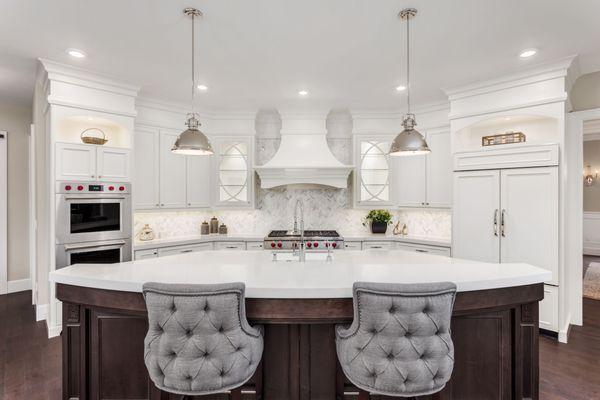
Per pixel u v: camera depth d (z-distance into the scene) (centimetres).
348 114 509
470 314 192
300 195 525
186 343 153
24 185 491
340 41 280
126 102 375
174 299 152
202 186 480
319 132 486
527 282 193
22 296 462
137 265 234
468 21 248
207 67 333
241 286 156
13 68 338
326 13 239
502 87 352
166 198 445
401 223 524
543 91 326
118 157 365
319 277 196
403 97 428
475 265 227
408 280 186
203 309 153
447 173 438
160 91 404
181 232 494
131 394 200
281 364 201
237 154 498
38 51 297
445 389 196
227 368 155
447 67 332
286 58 313
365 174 494
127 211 371
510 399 199
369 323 151
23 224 490
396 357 150
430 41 280
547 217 318
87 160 344
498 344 199
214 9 233
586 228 798
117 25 254
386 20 247
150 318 157
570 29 259
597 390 243
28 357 289
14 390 241
